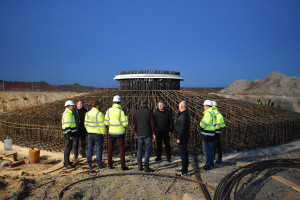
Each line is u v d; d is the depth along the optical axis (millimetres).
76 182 6246
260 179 6492
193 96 12188
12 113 13531
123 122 7066
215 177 6676
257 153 9484
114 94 12203
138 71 13531
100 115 7293
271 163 7516
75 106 8617
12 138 11070
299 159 8078
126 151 9438
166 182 6355
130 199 5402
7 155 8102
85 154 8758
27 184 6059
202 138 7344
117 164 7941
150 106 10945
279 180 6301
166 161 8250
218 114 8008
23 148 10133
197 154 9023
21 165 7824
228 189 5660
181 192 5770
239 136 10062
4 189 5773
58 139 10430
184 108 6754
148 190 5867
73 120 7746
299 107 32844
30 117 11938
